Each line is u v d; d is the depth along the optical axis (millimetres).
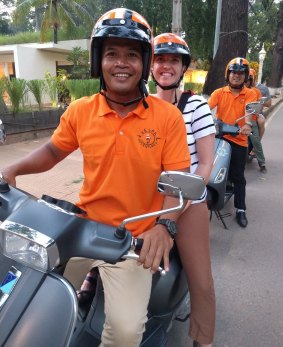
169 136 1635
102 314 1790
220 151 3484
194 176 1287
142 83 1642
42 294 1340
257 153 6688
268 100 6637
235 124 4000
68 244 1365
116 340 1564
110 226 1454
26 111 8891
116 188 1624
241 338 2525
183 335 2537
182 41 2385
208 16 18625
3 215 1598
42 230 1324
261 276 3283
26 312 1310
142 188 1636
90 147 1658
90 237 1399
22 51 18609
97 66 1670
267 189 5789
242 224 4332
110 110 1633
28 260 1343
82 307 1833
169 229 1452
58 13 19797
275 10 29047
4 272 1440
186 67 2492
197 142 2285
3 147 7707
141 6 17594
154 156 1612
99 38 1571
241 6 9047
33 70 19344
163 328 2031
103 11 19156
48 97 10836
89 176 1700
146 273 1671
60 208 1443
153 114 1633
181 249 2057
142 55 1605
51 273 1390
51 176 5695
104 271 1683
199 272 2033
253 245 3879
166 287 1929
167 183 1318
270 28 30625
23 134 8555
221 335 2549
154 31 18141
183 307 2338
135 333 1549
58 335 1270
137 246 1401
